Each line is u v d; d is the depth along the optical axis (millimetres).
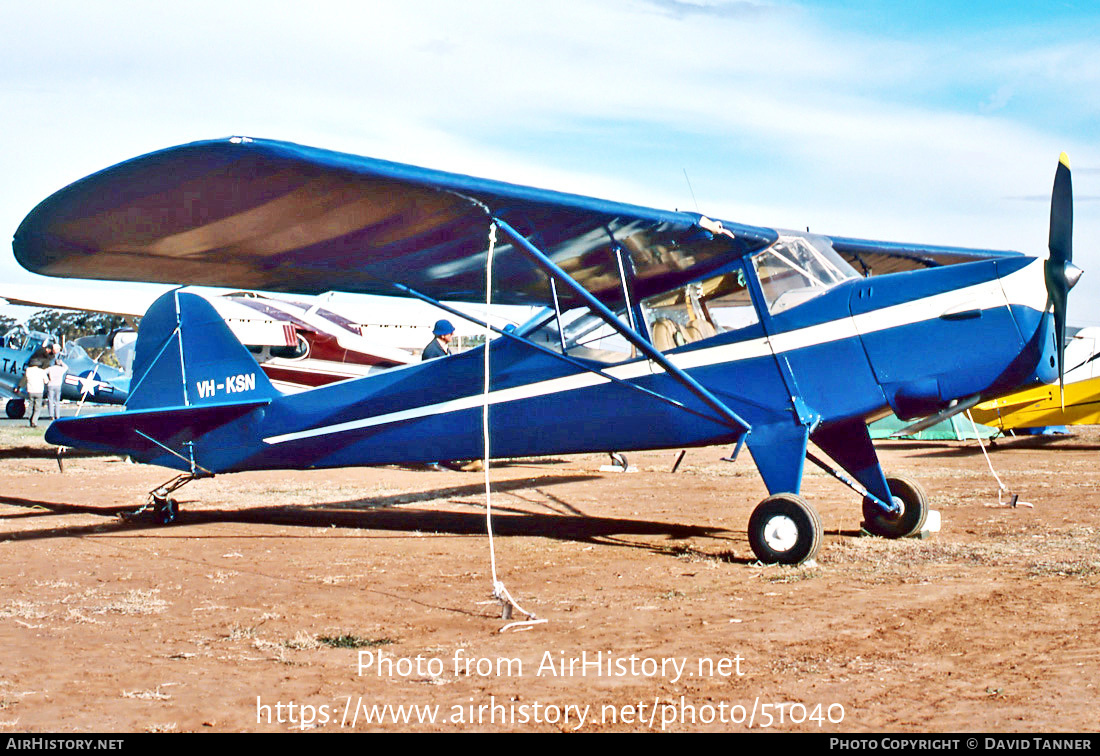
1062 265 5574
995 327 5582
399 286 6516
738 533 6859
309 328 14492
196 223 4984
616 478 11227
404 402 7254
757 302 6105
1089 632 3729
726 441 6199
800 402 5891
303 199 4797
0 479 11523
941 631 3816
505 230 5371
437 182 4781
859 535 6520
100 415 7840
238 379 7992
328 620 4277
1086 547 5656
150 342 8484
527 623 4117
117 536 7121
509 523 7633
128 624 4223
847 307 5941
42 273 5586
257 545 6629
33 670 3477
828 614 4176
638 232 5754
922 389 5676
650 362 6367
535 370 6758
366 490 10156
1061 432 16500
